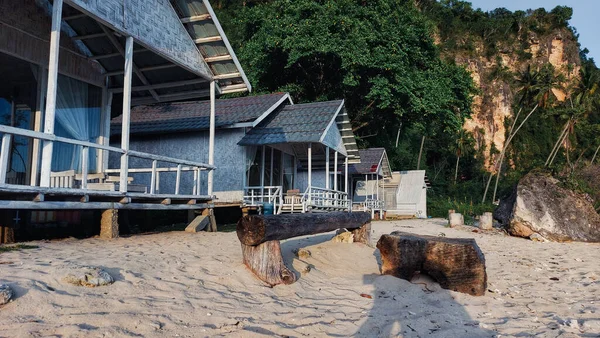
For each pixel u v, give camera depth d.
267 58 28.53
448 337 4.33
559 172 15.86
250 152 16.78
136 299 4.34
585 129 71.50
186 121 17.38
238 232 5.73
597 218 14.08
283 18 27.78
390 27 27.52
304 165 22.22
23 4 8.84
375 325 4.55
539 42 87.00
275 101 18.11
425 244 6.50
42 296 3.94
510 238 14.24
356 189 33.16
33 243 6.90
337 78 30.70
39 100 9.33
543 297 6.45
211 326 4.02
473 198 54.41
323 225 7.21
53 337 3.30
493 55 82.06
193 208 10.86
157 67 11.10
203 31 10.82
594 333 4.55
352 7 27.81
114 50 10.64
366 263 7.85
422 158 53.25
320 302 5.28
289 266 6.49
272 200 16.92
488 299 6.03
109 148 8.31
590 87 56.28
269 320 4.38
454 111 33.06
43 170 6.96
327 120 16.84
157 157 9.59
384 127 35.88
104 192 8.10
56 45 7.02
